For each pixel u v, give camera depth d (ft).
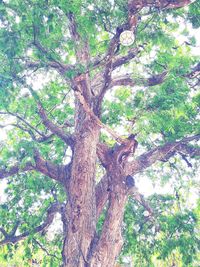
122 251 53.01
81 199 42.93
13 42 38.06
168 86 40.29
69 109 56.39
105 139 55.72
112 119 52.75
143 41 41.47
